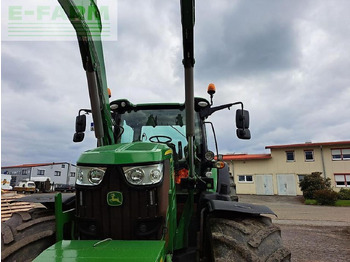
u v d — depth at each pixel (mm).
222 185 3203
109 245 1687
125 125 3650
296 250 5523
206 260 2449
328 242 6312
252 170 26828
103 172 1971
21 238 2115
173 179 2371
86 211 2000
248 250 1918
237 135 3189
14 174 47875
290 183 25062
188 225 2660
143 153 2020
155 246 1672
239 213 2404
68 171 52500
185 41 2365
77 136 3361
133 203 1933
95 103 2775
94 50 2721
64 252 1564
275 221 10070
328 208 15789
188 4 2244
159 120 3646
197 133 3455
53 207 2816
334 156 23672
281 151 25859
